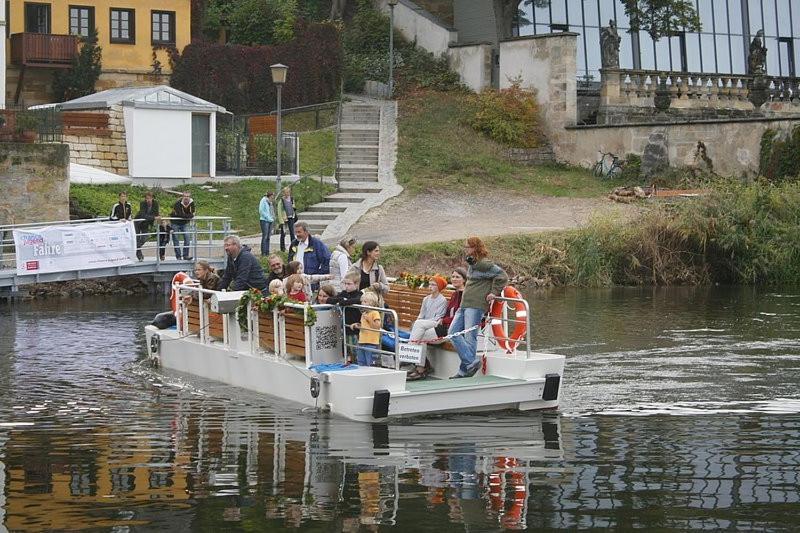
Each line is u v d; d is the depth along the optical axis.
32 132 82.50
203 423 36.91
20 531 26.72
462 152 104.56
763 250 79.50
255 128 103.94
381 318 39.22
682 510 28.39
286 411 38.53
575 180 102.00
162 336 47.31
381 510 28.19
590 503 28.88
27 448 33.88
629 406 39.91
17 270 65.44
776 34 137.75
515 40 113.06
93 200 85.44
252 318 41.97
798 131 94.06
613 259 79.06
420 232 82.19
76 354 50.03
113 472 31.33
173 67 114.81
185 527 26.94
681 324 59.53
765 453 33.66
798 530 27.05
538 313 63.72
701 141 99.38
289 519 27.50
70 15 113.31
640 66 127.25
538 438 35.22
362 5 129.62
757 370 46.66
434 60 122.88
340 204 90.19
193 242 72.81
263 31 121.44
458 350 39.62
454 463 32.31
